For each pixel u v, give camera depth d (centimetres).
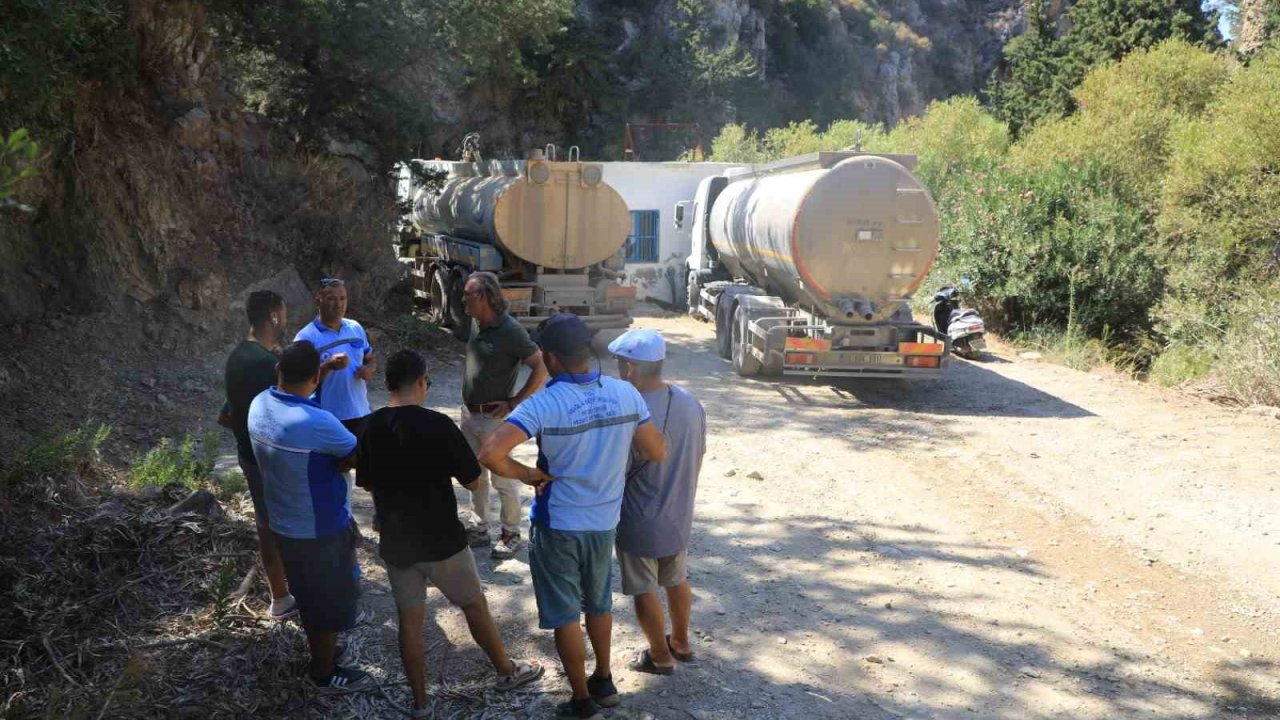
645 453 449
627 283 2066
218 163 1291
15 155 291
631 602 591
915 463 907
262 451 428
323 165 1463
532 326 1405
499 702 461
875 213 1134
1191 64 2523
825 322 1184
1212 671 511
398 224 1827
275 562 504
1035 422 1065
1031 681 498
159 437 883
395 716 445
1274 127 1510
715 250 1741
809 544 696
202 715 425
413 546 427
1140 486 834
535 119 4400
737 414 1099
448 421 428
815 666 511
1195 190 1628
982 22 9750
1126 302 1583
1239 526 733
